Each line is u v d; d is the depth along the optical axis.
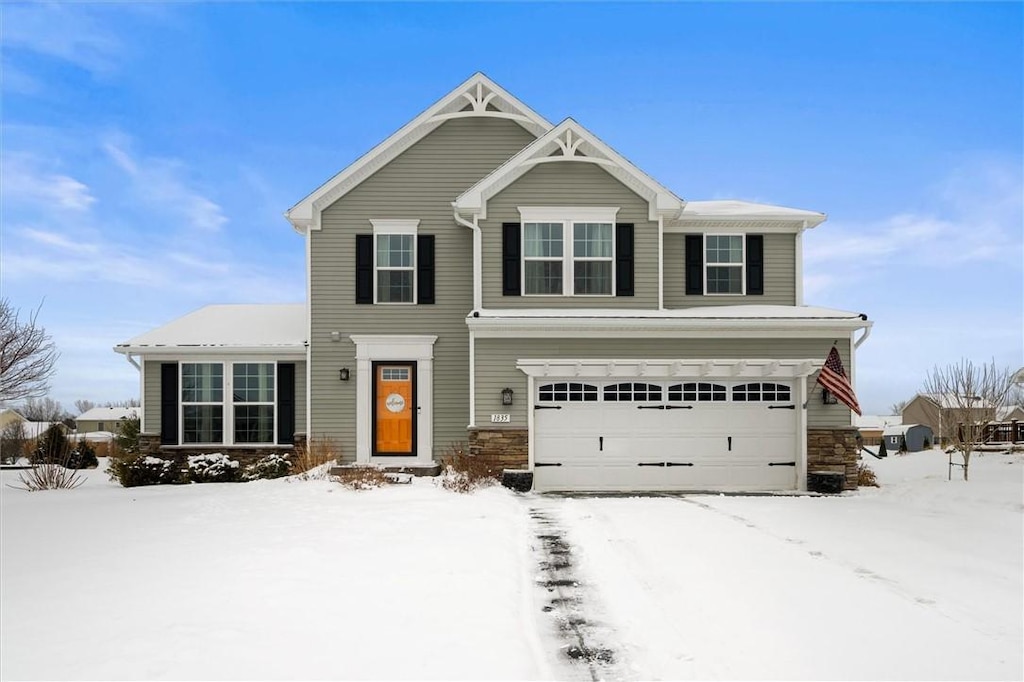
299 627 5.89
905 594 7.22
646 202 17.14
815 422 16.17
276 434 18.34
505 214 16.98
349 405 17.78
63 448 23.52
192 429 18.47
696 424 16.23
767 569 8.21
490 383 15.95
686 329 16.11
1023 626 6.29
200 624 5.90
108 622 5.93
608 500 14.12
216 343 18.36
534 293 16.92
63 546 8.82
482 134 18.42
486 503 12.70
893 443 59.09
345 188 18.17
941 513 12.12
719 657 5.63
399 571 7.68
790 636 6.06
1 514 11.51
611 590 7.51
